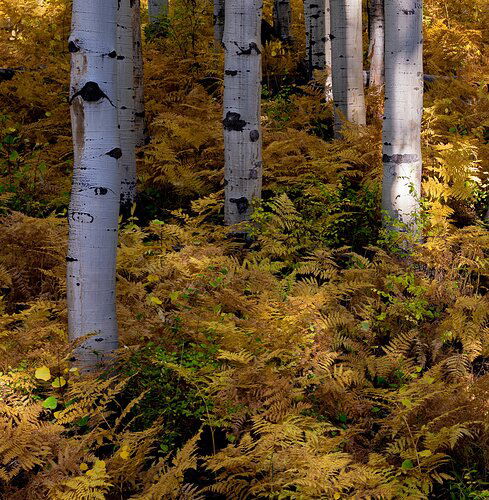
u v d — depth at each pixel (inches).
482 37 490.9
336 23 344.2
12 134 373.7
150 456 151.3
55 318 204.1
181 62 446.9
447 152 287.0
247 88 255.9
